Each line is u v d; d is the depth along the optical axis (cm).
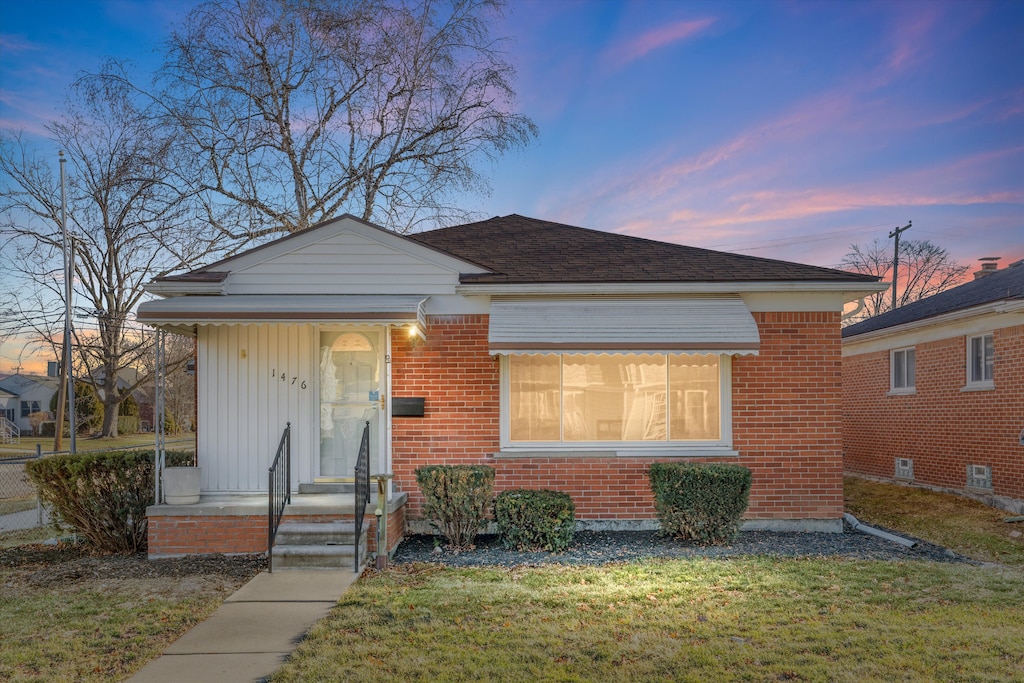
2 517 1688
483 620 717
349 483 1153
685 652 629
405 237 1193
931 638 659
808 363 1195
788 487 1187
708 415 1199
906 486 1859
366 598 791
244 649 649
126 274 3344
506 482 1184
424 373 1190
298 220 2673
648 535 1144
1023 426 1441
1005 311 1422
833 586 835
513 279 1177
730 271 1220
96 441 4459
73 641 679
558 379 1200
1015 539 1237
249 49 2556
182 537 1027
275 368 1162
